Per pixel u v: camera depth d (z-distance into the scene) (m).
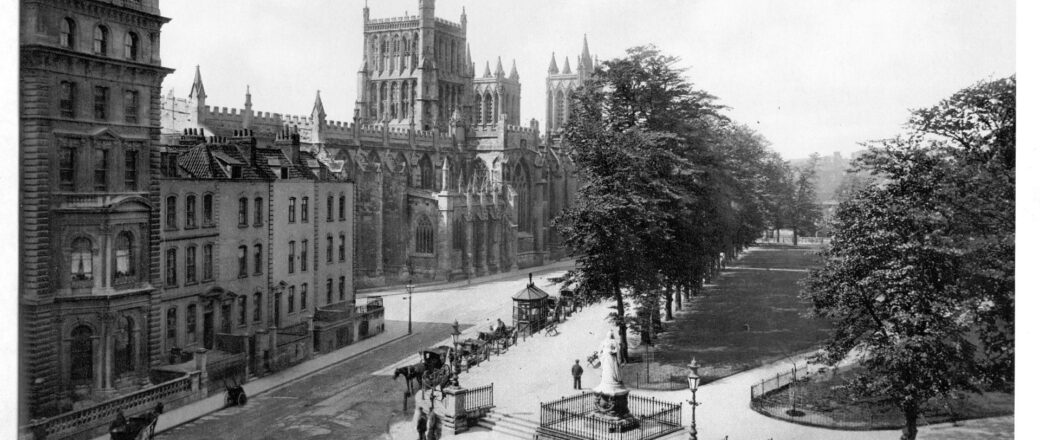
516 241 132.75
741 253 85.44
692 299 71.12
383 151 121.81
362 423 46.66
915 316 33.22
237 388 50.91
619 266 54.12
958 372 33.75
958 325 33.50
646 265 54.91
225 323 62.31
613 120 58.97
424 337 75.19
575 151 58.50
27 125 44.50
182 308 57.44
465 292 103.56
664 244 56.94
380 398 52.44
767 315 62.81
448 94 159.75
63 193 46.09
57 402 45.66
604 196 52.91
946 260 33.28
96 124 48.41
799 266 81.31
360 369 62.00
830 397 42.66
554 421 41.22
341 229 78.81
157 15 52.62
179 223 56.84
